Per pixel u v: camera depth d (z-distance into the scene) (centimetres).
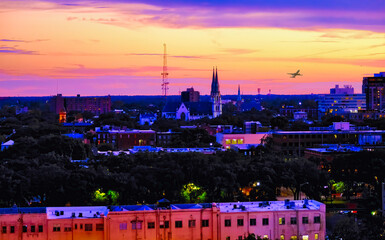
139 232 16350
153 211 16425
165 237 16425
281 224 17100
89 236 16362
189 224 16575
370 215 19850
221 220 16725
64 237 16300
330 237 17738
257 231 16912
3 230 16088
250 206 17988
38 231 16225
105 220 16262
